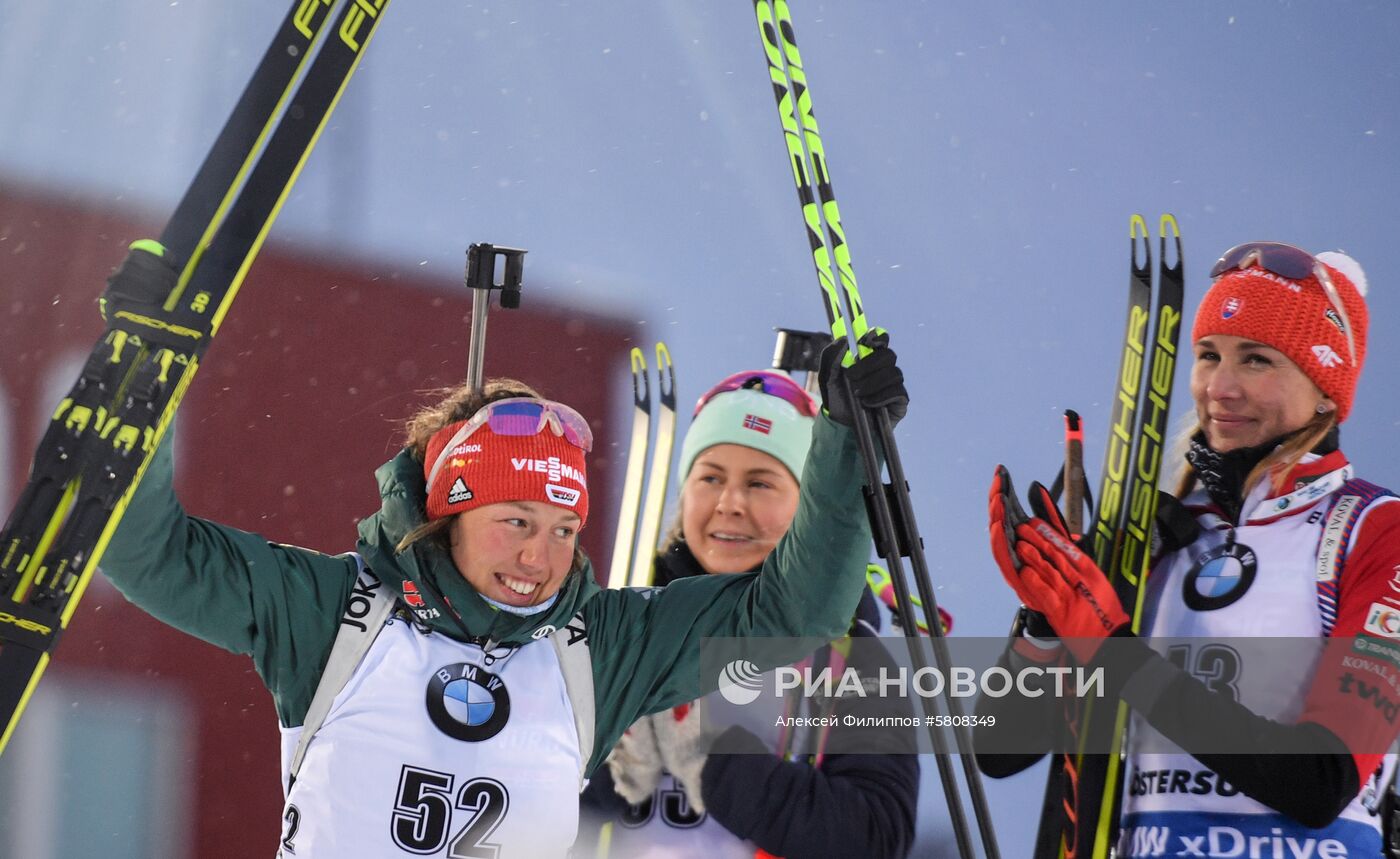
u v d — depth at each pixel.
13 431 28.86
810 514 11.70
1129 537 15.87
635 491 19.28
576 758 11.23
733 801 14.50
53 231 31.27
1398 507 14.31
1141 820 14.74
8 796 27.23
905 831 14.64
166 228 11.05
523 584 11.14
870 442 11.58
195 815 27.73
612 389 33.12
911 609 12.06
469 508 11.09
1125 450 16.44
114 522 10.44
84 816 27.50
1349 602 14.12
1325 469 14.73
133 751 27.78
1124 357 17.03
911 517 11.93
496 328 32.09
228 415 29.16
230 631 10.97
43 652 10.33
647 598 11.93
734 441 15.78
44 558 10.38
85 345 29.78
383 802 10.72
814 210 13.01
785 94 13.28
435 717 10.88
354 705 10.91
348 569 11.41
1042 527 15.08
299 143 11.38
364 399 30.38
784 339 18.11
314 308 30.72
